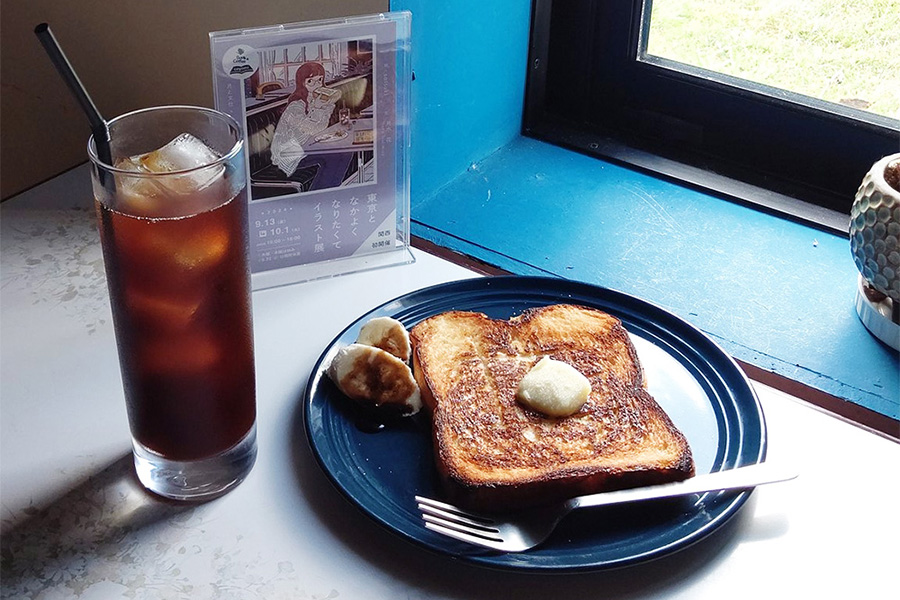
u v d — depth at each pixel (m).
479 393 0.57
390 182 0.68
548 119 0.91
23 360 0.61
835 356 0.67
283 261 0.68
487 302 0.64
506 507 0.51
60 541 0.51
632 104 0.88
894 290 0.65
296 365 0.61
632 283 0.73
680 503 0.51
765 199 0.82
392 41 0.63
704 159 0.86
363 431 0.55
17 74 0.83
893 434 0.62
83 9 0.79
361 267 0.69
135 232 0.45
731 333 0.68
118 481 0.54
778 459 0.56
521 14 0.84
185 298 0.47
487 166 0.87
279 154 0.63
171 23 0.76
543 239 0.77
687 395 0.58
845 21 0.75
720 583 0.49
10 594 0.48
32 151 0.86
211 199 0.46
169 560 0.50
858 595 0.49
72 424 0.57
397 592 0.48
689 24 0.82
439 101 0.78
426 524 0.49
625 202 0.82
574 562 0.48
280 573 0.49
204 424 0.51
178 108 0.51
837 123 0.78
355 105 0.64
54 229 0.73
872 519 0.53
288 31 0.60
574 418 0.55
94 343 0.63
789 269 0.75
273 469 0.54
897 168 0.66
